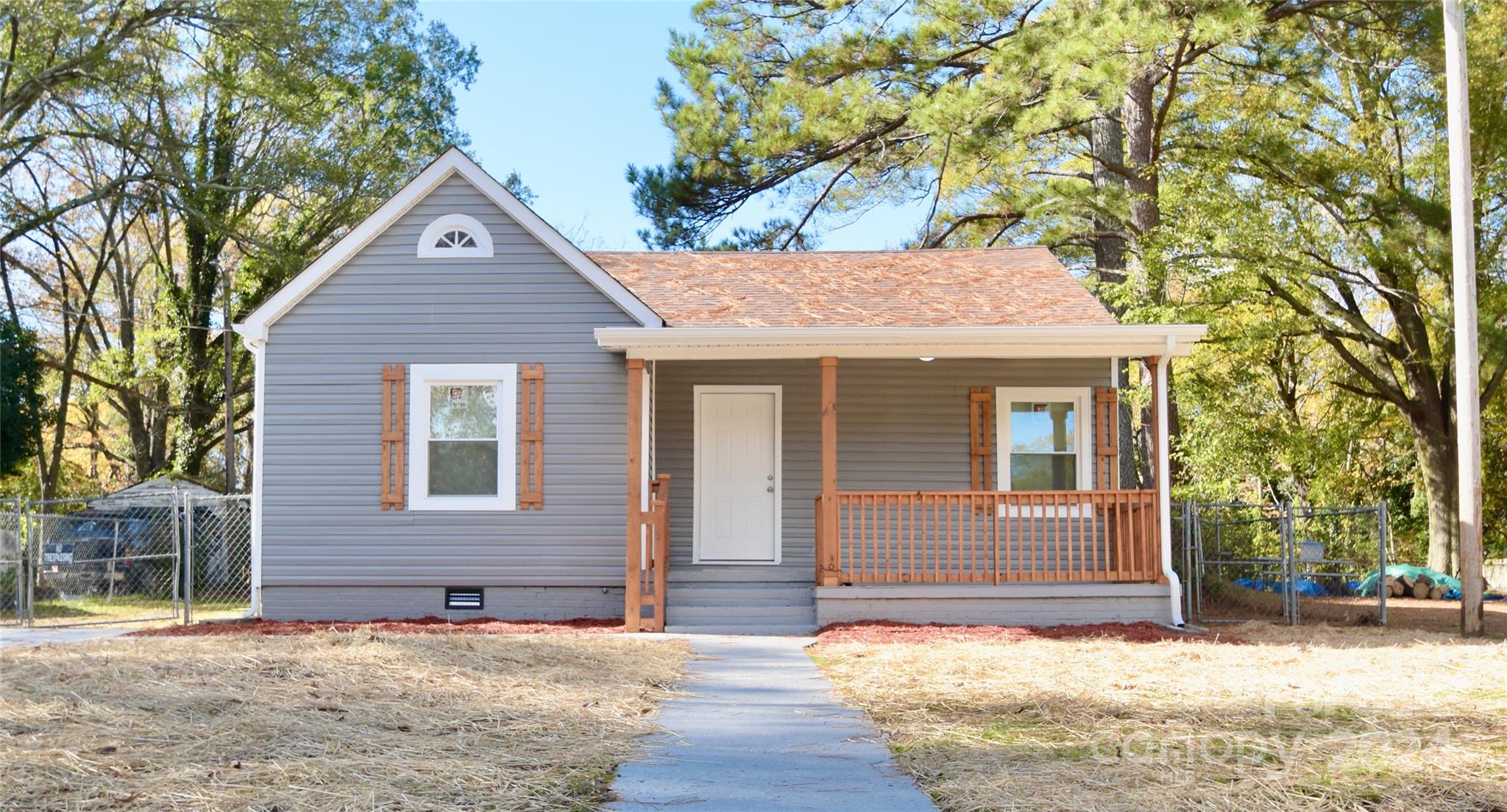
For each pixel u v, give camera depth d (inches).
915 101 762.2
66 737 262.4
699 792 235.8
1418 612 676.1
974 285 637.3
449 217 573.6
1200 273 753.0
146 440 1151.0
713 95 930.7
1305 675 388.8
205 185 981.2
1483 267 786.2
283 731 272.7
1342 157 789.2
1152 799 222.5
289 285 565.0
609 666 395.5
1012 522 594.9
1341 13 783.7
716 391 610.2
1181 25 693.3
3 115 921.5
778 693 356.8
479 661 382.0
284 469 565.6
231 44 1043.9
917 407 600.4
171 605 727.7
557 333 568.7
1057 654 439.2
